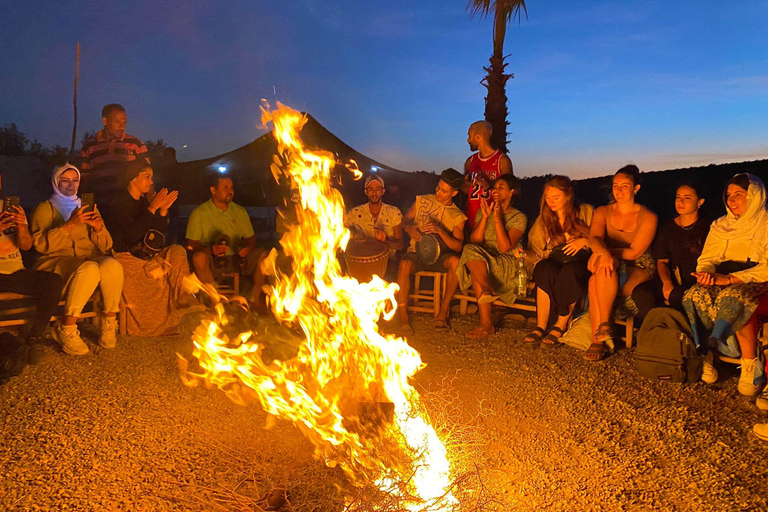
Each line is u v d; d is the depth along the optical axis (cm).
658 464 343
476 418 407
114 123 700
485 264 591
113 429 388
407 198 1374
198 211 648
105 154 703
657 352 466
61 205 575
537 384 469
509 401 438
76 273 520
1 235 516
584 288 546
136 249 575
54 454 354
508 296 611
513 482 326
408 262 622
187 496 308
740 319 432
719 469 334
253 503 288
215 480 325
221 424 395
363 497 282
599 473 336
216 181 645
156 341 573
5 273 509
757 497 305
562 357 530
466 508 293
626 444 368
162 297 585
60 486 320
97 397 439
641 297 516
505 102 1105
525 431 389
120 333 591
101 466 341
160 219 595
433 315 675
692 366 459
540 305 570
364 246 615
